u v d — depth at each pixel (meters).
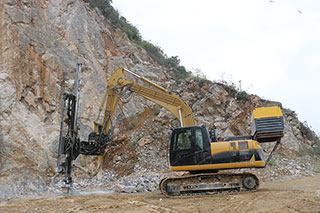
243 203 7.70
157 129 20.44
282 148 20.83
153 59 29.88
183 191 10.01
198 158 10.20
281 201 7.50
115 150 18.72
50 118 16.48
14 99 14.81
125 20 33.47
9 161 12.80
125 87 12.74
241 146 10.08
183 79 26.31
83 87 19.38
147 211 7.39
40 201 9.38
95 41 23.50
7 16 16.88
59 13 21.33
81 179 15.39
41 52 17.95
